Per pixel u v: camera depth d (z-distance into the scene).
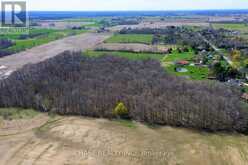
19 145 50.91
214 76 88.00
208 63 105.38
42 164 44.59
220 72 86.81
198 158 46.06
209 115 56.03
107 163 44.72
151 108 59.81
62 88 72.94
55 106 66.44
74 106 64.50
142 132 55.22
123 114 61.47
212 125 55.69
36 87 74.69
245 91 72.88
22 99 69.38
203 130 55.78
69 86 73.94
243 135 54.06
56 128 57.31
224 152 47.84
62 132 55.44
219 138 52.72
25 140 52.75
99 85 73.69
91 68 89.25
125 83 75.06
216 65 90.50
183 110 57.84
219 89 68.75
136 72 84.81
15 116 64.12
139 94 67.62
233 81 81.62
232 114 56.38
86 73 83.62
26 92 71.44
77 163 44.69
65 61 96.62
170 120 58.28
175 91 67.12
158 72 84.31
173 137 53.12
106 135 53.88
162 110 59.06
